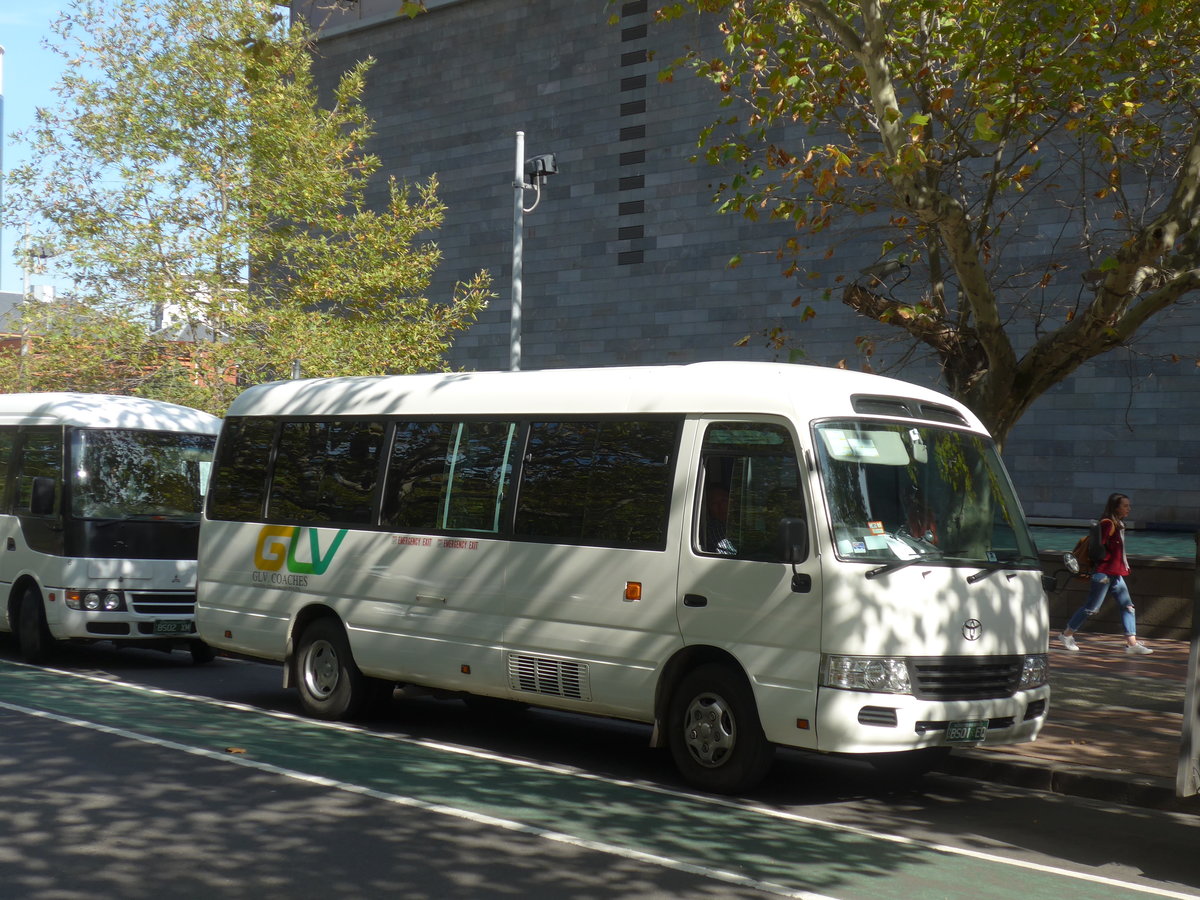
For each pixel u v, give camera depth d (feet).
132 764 27.43
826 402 26.94
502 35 117.50
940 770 30.66
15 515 48.93
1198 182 34.47
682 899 18.88
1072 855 23.09
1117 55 39.27
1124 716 35.88
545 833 22.56
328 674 35.40
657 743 27.94
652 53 43.39
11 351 70.13
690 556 27.58
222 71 65.46
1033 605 28.14
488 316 117.80
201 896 18.45
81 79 65.57
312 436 37.14
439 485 33.32
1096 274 39.14
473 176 119.14
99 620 46.29
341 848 21.16
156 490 48.78
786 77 41.14
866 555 25.84
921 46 40.40
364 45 126.41
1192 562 52.19
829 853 22.17
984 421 36.76
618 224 109.70
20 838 21.35
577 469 30.35
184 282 65.16
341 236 74.69
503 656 30.96
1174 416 88.63
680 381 29.12
